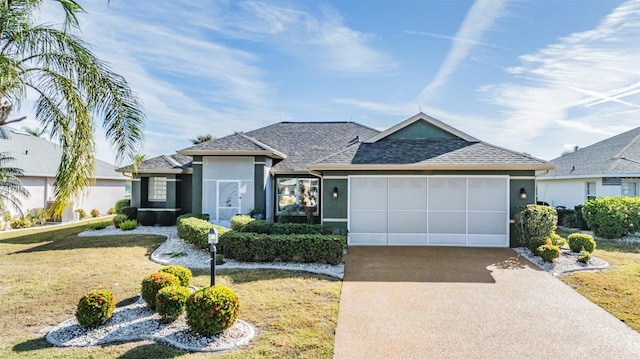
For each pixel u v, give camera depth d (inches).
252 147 748.0
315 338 260.5
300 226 557.9
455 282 401.7
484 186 612.7
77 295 343.6
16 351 234.5
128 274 413.1
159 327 270.1
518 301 343.3
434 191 627.2
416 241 621.3
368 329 281.3
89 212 1125.7
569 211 887.1
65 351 235.0
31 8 304.3
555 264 462.6
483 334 274.2
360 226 631.2
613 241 652.1
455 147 653.9
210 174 762.2
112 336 256.1
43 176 978.7
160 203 880.9
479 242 609.9
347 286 386.3
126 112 354.0
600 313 312.8
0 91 274.8
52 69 317.4
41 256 513.0
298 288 371.6
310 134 957.2
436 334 273.7
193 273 426.3
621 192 828.6
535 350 250.4
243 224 581.6
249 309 311.6
